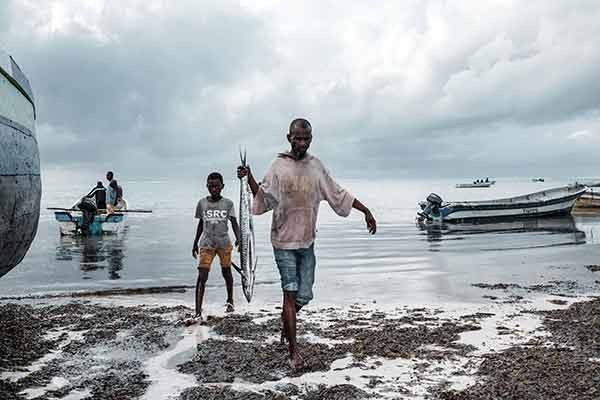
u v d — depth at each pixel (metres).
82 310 8.30
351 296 9.36
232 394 4.71
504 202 30.36
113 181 24.73
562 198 29.02
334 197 5.57
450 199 76.94
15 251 5.60
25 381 5.10
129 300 9.34
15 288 10.75
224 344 6.23
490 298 9.02
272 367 5.46
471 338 6.42
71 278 11.91
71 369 5.49
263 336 6.63
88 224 21.66
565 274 11.48
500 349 5.96
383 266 13.25
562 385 4.69
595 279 10.81
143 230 24.47
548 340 6.25
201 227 7.96
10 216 4.99
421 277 11.41
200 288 7.61
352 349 5.99
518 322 7.17
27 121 5.64
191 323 7.27
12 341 6.43
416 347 6.06
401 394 4.69
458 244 18.22
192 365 5.55
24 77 5.73
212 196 7.86
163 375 5.32
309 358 5.67
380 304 8.61
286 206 5.32
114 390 4.90
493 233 22.02
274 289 10.34
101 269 13.23
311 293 5.59
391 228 25.34
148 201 69.94
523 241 18.66
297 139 5.31
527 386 4.69
